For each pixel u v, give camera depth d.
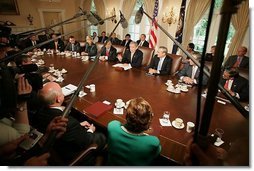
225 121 1.68
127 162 1.12
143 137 1.11
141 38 5.33
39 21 7.70
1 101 0.96
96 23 1.95
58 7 7.86
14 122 1.28
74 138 1.35
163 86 2.51
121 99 2.08
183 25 5.18
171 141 1.41
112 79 2.73
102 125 1.64
